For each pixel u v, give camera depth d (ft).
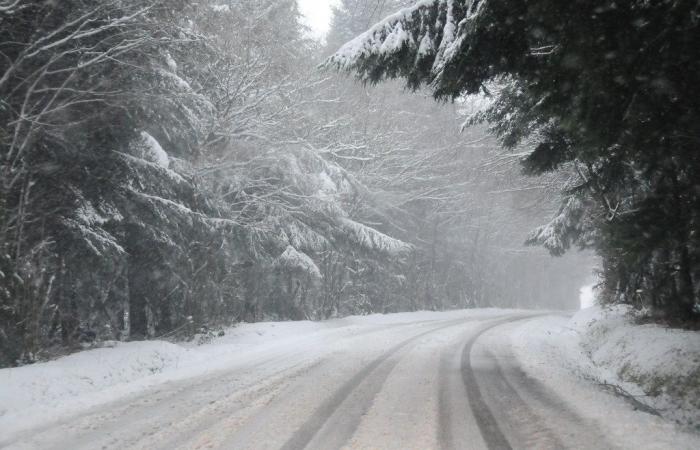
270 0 69.10
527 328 69.26
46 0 35.14
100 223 44.37
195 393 26.50
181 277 55.16
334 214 84.07
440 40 25.58
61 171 40.68
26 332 32.65
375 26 25.49
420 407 22.99
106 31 39.45
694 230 28.89
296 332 64.54
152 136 57.06
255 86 61.00
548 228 78.84
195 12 46.01
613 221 31.96
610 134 23.03
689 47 19.65
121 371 33.14
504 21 22.27
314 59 76.59
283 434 18.99
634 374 32.50
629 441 17.72
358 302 104.12
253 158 62.34
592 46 19.98
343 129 84.02
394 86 95.91
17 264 33.06
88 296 50.14
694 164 26.14
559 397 25.02
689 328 38.65
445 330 65.10
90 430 19.95
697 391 25.66
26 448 17.95
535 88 24.00
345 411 22.34
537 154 37.45
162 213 49.93
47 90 35.58
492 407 22.94
